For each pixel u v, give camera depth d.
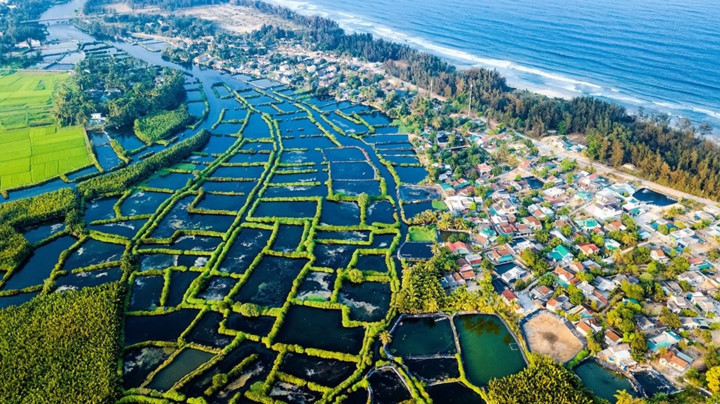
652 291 159.75
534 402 117.94
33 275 179.88
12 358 136.88
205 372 136.38
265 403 127.06
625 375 132.25
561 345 142.50
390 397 129.62
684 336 141.88
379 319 155.25
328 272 176.38
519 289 163.88
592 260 177.25
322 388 130.50
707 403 119.69
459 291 160.25
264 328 152.62
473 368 137.50
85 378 131.12
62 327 146.50
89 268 179.25
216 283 172.50
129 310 160.38
